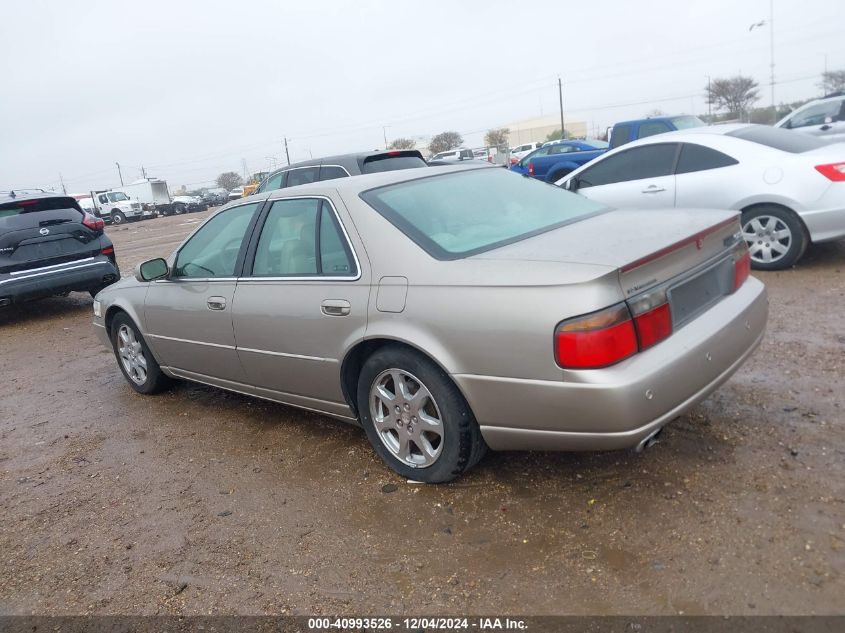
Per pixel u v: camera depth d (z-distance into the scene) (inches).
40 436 191.8
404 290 125.1
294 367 150.5
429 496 131.1
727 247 131.0
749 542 105.0
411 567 111.1
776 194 253.3
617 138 554.3
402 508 128.3
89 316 369.7
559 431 110.4
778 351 180.9
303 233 148.3
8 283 337.1
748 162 261.4
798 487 117.0
